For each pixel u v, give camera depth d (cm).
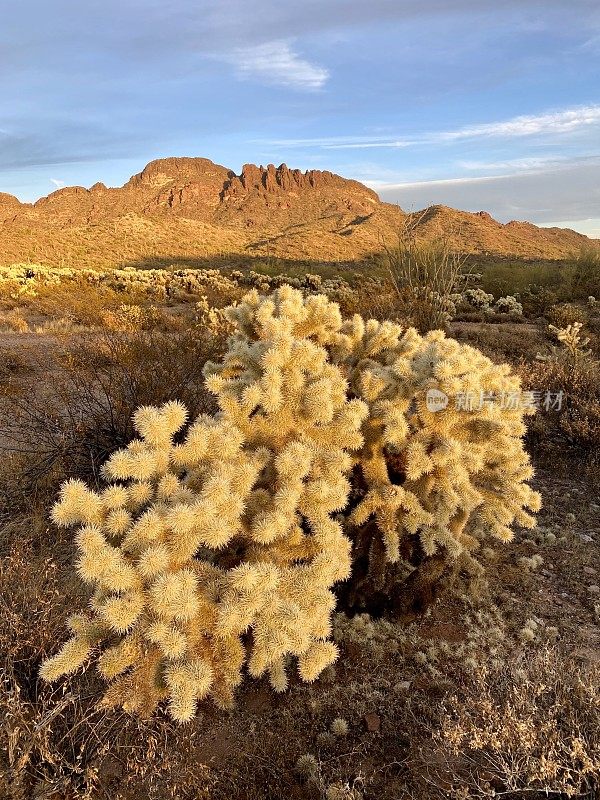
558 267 2655
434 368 308
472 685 274
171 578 208
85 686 241
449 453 298
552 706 227
